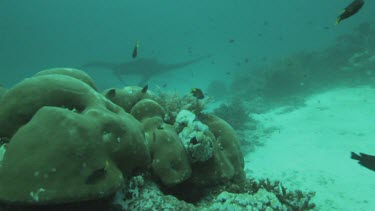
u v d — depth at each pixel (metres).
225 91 22.30
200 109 5.18
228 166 4.12
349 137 10.35
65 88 3.03
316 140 10.62
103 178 2.51
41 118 2.56
